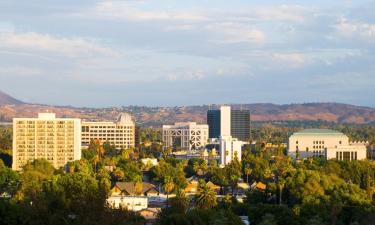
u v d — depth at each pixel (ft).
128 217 417.90
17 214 524.52
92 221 396.37
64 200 437.17
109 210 410.93
